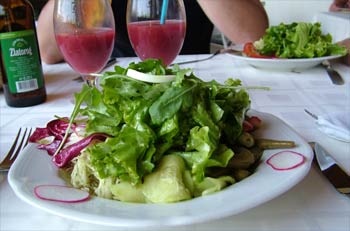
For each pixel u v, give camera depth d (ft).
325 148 1.40
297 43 2.53
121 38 3.99
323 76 2.38
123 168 1.05
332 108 1.82
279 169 1.09
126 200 1.03
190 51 4.24
